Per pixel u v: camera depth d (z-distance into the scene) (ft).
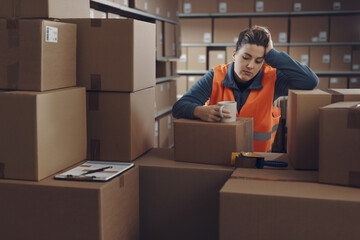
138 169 4.81
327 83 17.69
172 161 5.00
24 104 4.07
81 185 3.98
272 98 6.32
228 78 6.41
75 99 4.68
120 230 4.34
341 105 4.04
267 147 6.41
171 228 4.84
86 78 4.96
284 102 12.56
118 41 4.83
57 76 4.53
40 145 4.12
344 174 3.88
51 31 4.38
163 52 14.02
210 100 6.63
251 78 6.31
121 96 4.91
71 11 5.32
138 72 5.00
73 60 4.86
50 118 4.25
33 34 4.24
